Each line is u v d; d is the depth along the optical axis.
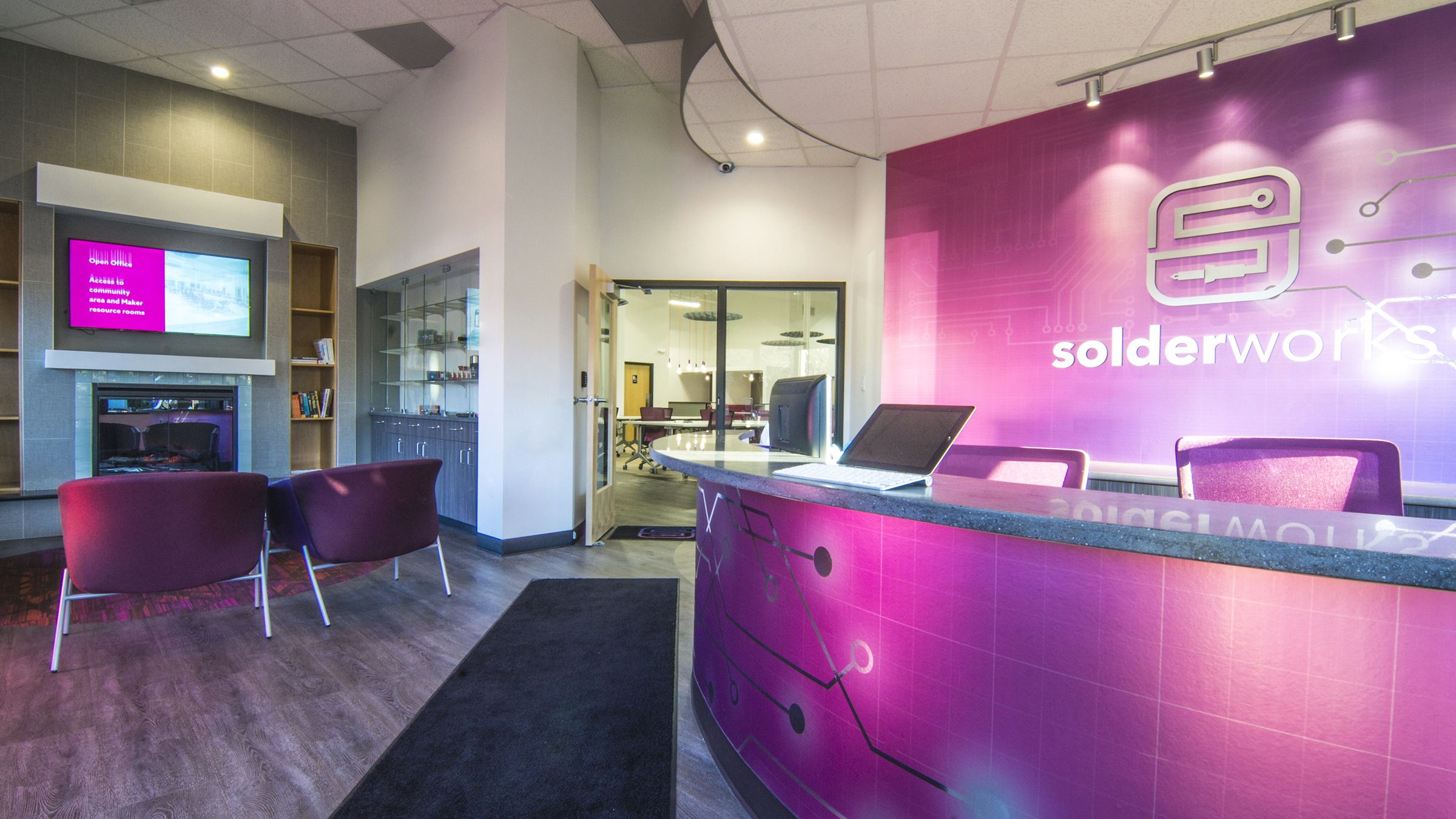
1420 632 0.85
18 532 4.34
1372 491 1.74
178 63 4.67
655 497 6.46
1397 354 2.89
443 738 1.98
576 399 4.54
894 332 4.52
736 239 5.25
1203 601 0.98
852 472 1.56
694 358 13.42
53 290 4.49
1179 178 3.41
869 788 1.40
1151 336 3.50
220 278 5.26
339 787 1.73
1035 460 2.12
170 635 2.78
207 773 1.77
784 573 1.65
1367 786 0.88
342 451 5.78
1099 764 1.07
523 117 4.14
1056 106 3.76
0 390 4.46
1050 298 3.83
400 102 5.17
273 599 3.27
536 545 4.29
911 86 3.49
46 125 4.47
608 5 3.95
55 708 2.12
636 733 2.04
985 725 1.20
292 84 5.03
